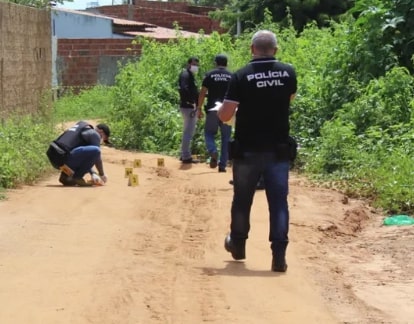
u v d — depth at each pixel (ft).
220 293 24.45
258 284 25.71
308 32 76.48
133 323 21.40
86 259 28.43
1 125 53.06
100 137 46.96
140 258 28.78
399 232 35.63
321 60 63.98
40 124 59.62
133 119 69.77
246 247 31.17
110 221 35.40
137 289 24.61
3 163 44.42
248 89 27.02
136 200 40.88
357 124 54.08
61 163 45.34
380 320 22.94
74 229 33.55
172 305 23.09
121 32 149.18
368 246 33.37
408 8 60.29
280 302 23.81
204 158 61.77
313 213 38.40
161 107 69.67
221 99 53.36
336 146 50.98
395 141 49.96
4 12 56.59
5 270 26.78
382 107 53.88
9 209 37.70
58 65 119.85
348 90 57.93
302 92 60.34
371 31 60.03
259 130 27.25
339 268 29.30
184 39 77.25
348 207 40.73
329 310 23.63
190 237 32.76
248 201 28.14
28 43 62.85
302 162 53.67
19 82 60.08
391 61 59.00
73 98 102.53
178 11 203.10
